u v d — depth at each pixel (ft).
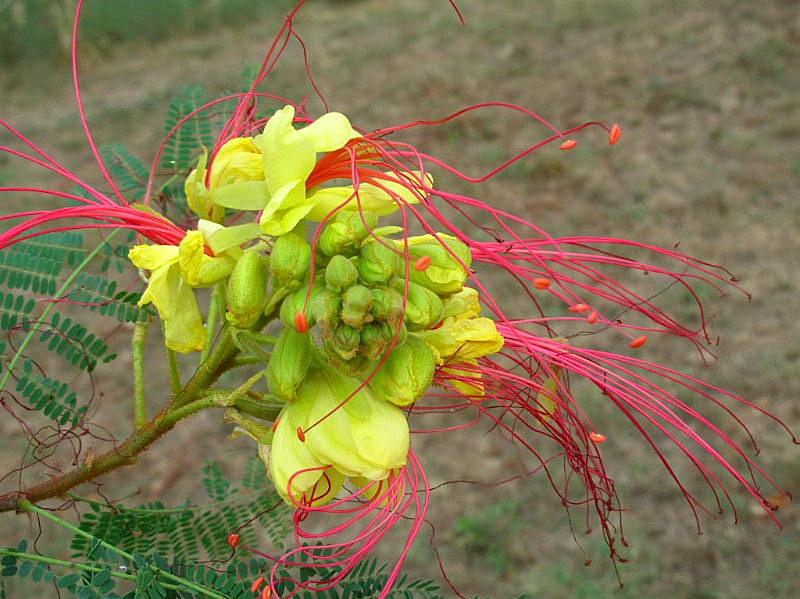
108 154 7.41
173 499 17.69
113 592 5.10
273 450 4.81
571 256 5.58
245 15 39.24
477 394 5.49
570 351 5.71
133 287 9.86
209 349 5.51
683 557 15.85
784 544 15.76
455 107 29.09
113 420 19.17
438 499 17.28
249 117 6.00
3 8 36.35
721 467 17.17
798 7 32.07
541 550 16.20
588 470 5.87
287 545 13.11
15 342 20.30
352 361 4.59
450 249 4.77
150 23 37.99
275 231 4.61
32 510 5.96
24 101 32.96
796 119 26.55
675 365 19.60
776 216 23.27
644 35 32.17
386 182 4.94
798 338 19.76
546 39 32.91
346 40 34.86
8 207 24.77
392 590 5.87
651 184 24.84
